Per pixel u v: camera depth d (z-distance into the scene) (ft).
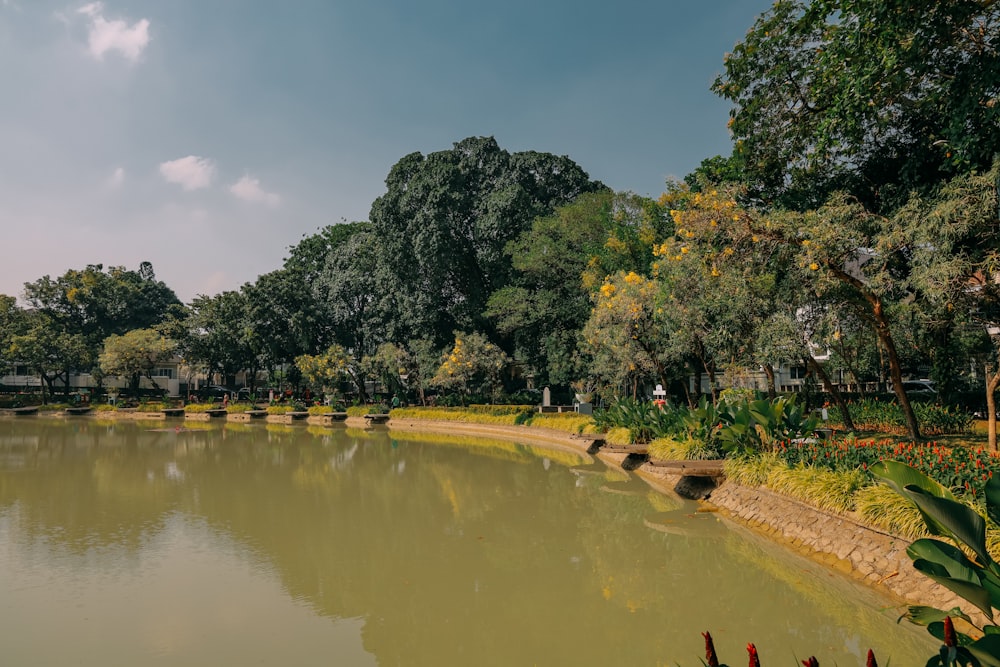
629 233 88.33
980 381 58.54
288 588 25.89
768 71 48.11
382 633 21.18
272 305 148.97
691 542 31.58
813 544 27.12
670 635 20.57
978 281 35.70
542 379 121.29
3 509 41.45
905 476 15.02
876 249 36.24
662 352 67.87
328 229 181.98
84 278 187.32
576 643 20.22
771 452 37.27
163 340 152.76
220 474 57.36
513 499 45.09
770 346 44.62
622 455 60.54
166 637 20.83
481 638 20.74
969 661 10.30
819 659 18.12
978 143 35.78
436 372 119.55
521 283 118.32
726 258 42.09
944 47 35.86
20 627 21.62
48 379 163.73
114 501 44.32
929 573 12.05
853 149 49.01
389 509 41.83
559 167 134.10
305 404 149.28
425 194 123.54
